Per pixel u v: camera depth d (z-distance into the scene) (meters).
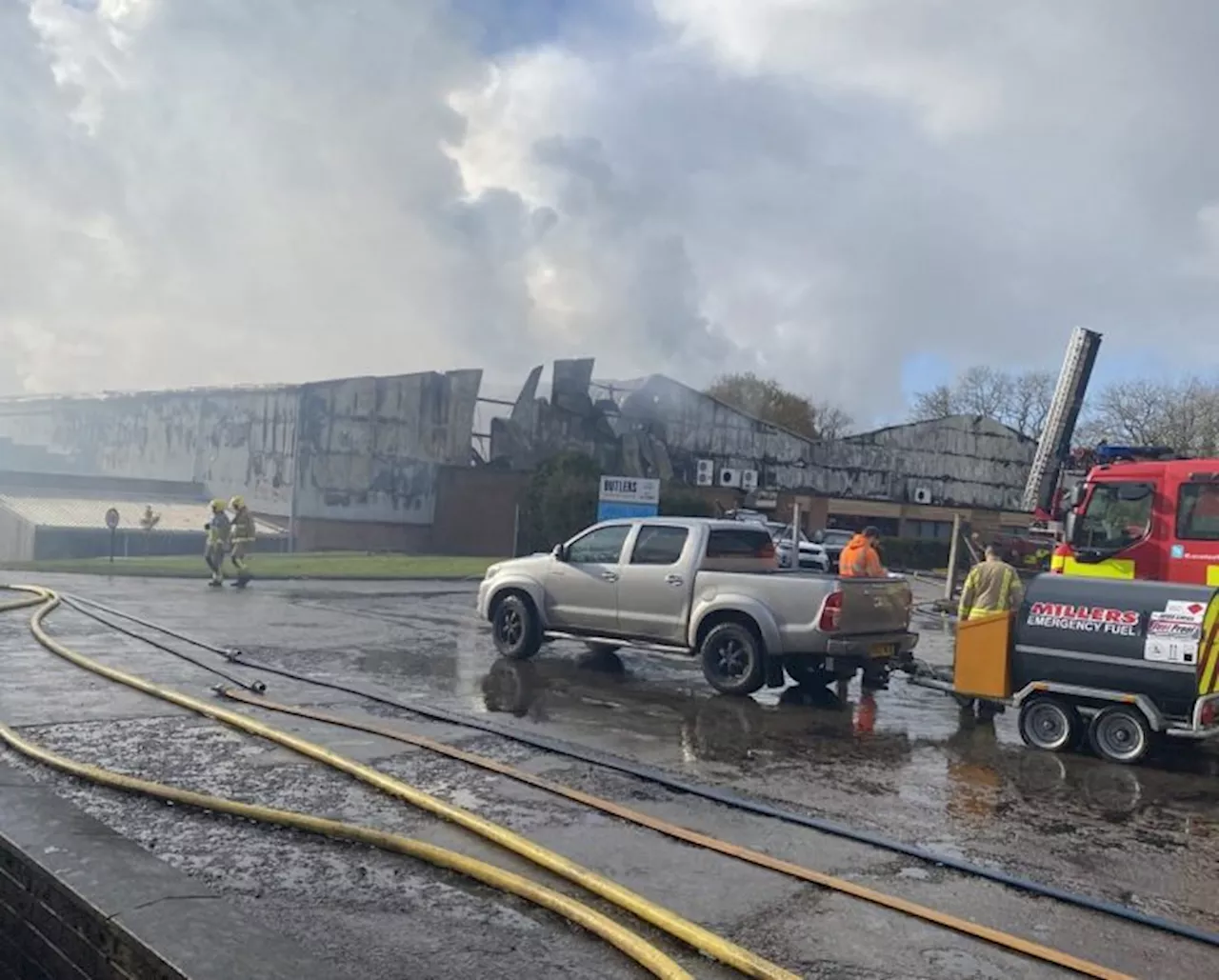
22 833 4.61
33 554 36.75
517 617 12.34
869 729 9.55
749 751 8.33
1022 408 73.81
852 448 53.56
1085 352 18.62
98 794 6.18
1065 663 8.91
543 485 41.09
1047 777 7.99
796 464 52.06
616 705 10.00
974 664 9.53
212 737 7.64
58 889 4.09
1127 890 5.48
